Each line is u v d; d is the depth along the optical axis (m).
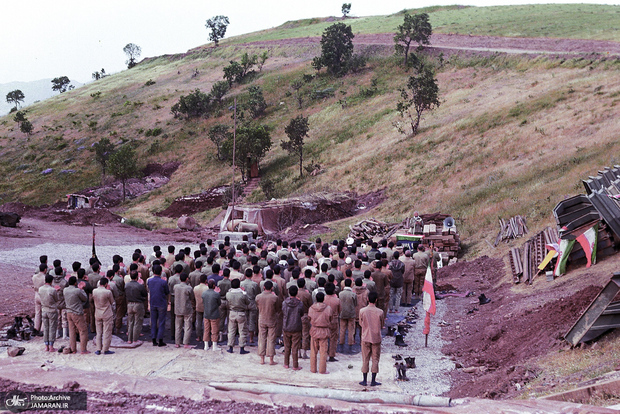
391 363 11.08
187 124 88.12
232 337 11.54
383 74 81.75
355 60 88.62
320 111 75.38
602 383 7.04
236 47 134.38
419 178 41.19
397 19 127.31
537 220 22.03
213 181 64.19
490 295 16.94
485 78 64.12
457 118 51.16
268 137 60.22
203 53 140.12
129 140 85.81
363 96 75.25
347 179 47.53
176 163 74.62
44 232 31.44
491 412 6.15
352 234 29.80
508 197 27.58
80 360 10.64
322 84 86.31
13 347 11.10
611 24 79.94
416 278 17.83
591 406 6.17
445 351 12.08
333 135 63.72
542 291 14.55
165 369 10.16
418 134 51.12
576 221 15.09
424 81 50.94
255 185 57.88
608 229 14.82
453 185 36.97
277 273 12.20
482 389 9.21
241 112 84.44
